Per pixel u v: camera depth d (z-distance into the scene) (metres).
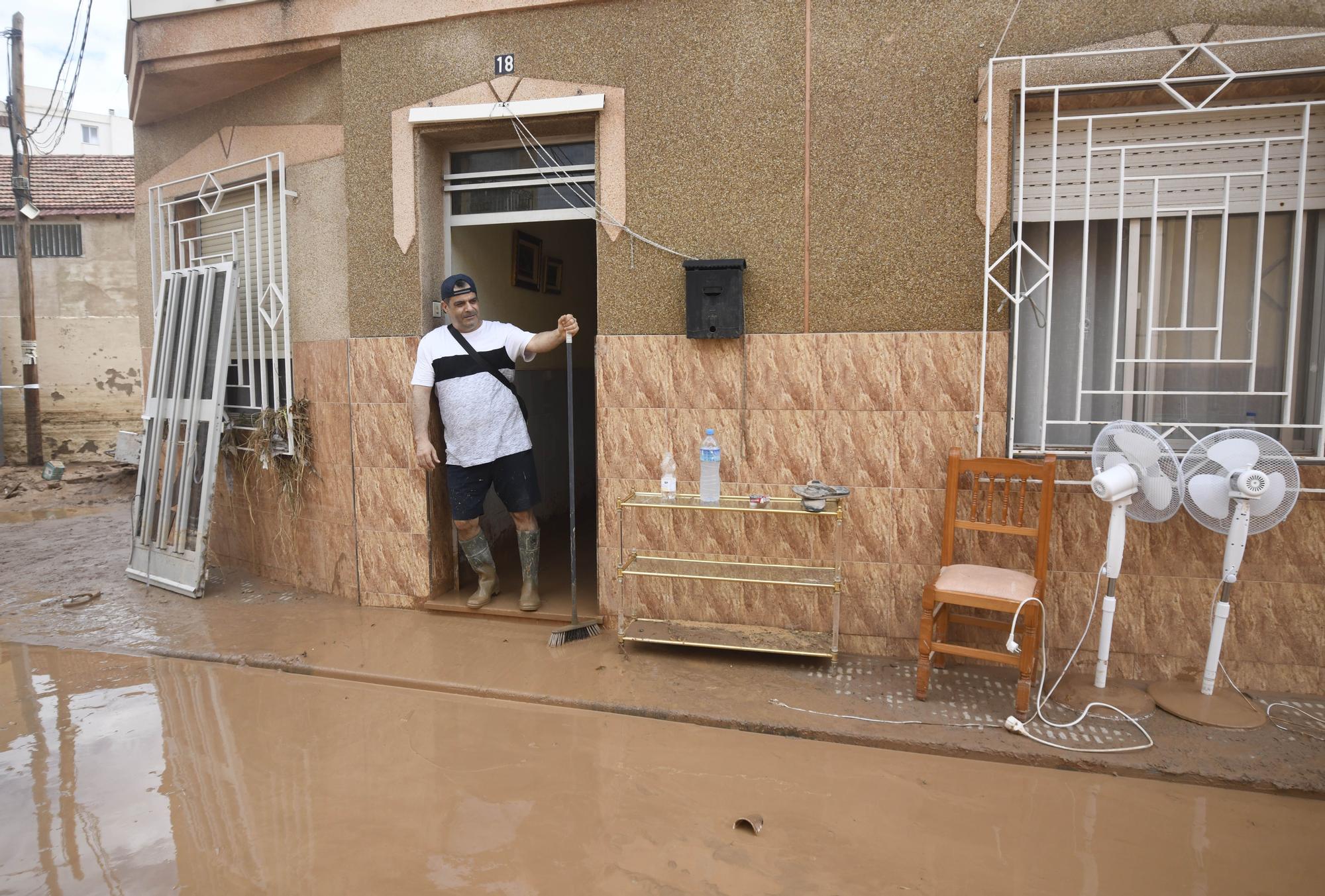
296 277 5.35
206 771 3.22
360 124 4.87
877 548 4.11
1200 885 2.50
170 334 5.88
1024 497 3.63
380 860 2.63
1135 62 3.68
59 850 2.71
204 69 5.28
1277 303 3.87
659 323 4.34
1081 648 3.90
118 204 15.53
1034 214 3.99
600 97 4.31
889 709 3.56
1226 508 3.46
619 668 4.06
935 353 3.97
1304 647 3.66
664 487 4.28
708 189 4.22
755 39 4.10
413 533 4.95
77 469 11.92
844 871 2.56
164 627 4.83
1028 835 2.75
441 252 5.03
